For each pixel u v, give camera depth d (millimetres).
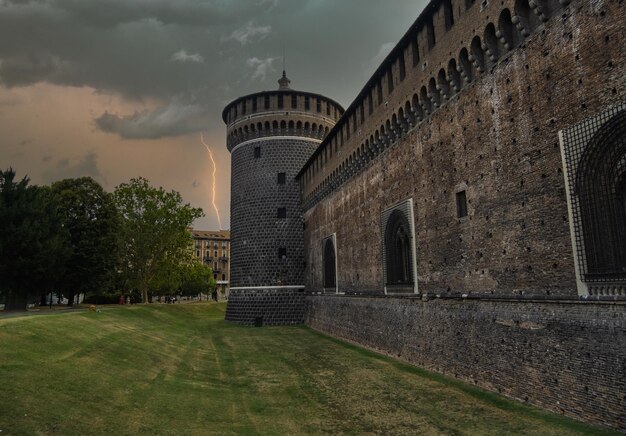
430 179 24250
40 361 17109
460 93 21672
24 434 11523
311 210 50969
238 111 58594
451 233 22125
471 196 20562
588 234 14328
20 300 38969
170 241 61875
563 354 14820
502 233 18375
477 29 19641
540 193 16375
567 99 15242
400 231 28266
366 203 33656
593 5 14289
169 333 38156
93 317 32219
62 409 13633
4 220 36844
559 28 15680
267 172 55781
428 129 24641
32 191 39344
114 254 51656
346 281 37875
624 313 12828
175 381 20812
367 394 19375
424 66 24406
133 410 15438
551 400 15203
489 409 16141
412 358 25234
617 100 13391
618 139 13578
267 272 53719
